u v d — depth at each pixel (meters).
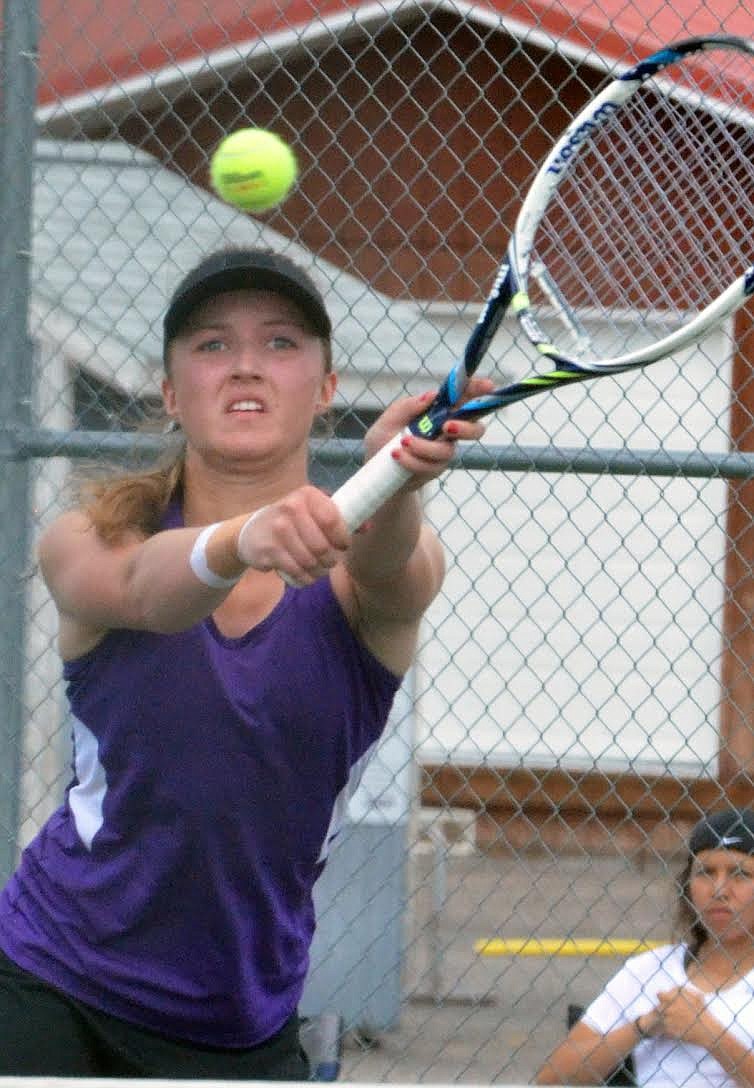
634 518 32.81
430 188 26.17
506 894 25.64
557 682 32.72
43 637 17.98
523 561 32.72
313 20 19.55
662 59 9.62
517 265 9.18
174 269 20.12
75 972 10.41
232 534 8.61
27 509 15.89
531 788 30.02
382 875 20.30
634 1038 15.49
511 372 23.08
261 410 10.01
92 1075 10.55
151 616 9.11
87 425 18.38
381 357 20.06
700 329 8.73
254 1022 10.59
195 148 22.09
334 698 9.79
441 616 32.31
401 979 20.09
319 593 9.79
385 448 8.73
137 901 10.16
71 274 19.77
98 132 20.92
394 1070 19.17
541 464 15.91
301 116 25.70
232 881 10.09
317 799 10.01
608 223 16.73
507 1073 19.17
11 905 10.78
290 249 21.23
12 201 16.05
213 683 9.61
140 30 19.95
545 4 19.58
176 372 10.13
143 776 9.81
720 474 15.95
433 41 25.86
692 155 16.77
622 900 25.47
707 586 32.56
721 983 15.62
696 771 24.58
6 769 15.80
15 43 16.08
